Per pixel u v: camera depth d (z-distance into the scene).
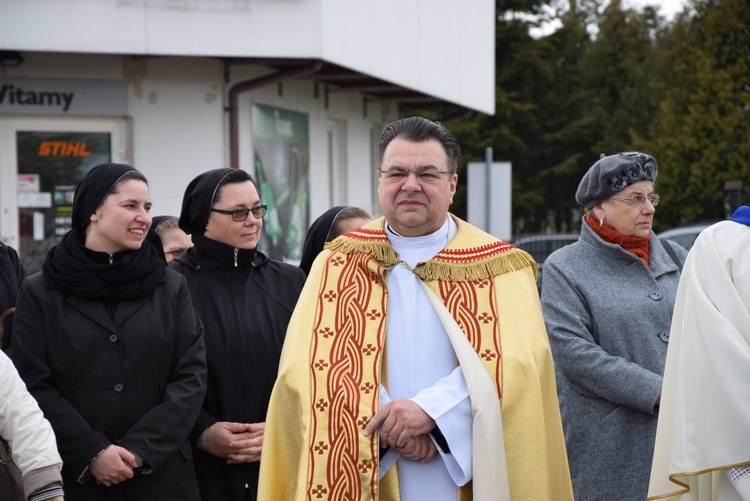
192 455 4.16
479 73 14.93
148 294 4.02
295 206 12.15
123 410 3.89
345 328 3.50
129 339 3.93
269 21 10.01
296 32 10.12
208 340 4.33
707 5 30.45
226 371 4.30
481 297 3.50
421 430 3.26
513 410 3.34
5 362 3.58
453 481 3.35
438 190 3.52
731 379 3.40
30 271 9.94
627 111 38.72
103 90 10.02
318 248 5.30
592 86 39.91
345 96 13.66
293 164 12.10
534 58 38.41
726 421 3.39
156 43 9.63
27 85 9.73
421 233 3.62
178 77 10.37
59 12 9.32
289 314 4.50
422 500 3.36
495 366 3.37
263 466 3.49
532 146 38.59
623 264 4.44
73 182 10.05
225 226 4.45
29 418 3.56
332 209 5.37
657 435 3.71
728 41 29.52
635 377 4.14
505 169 12.96
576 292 4.40
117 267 3.96
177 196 10.41
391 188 3.54
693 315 3.52
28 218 9.93
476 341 3.42
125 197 4.01
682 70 30.62
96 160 10.15
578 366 4.25
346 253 3.65
